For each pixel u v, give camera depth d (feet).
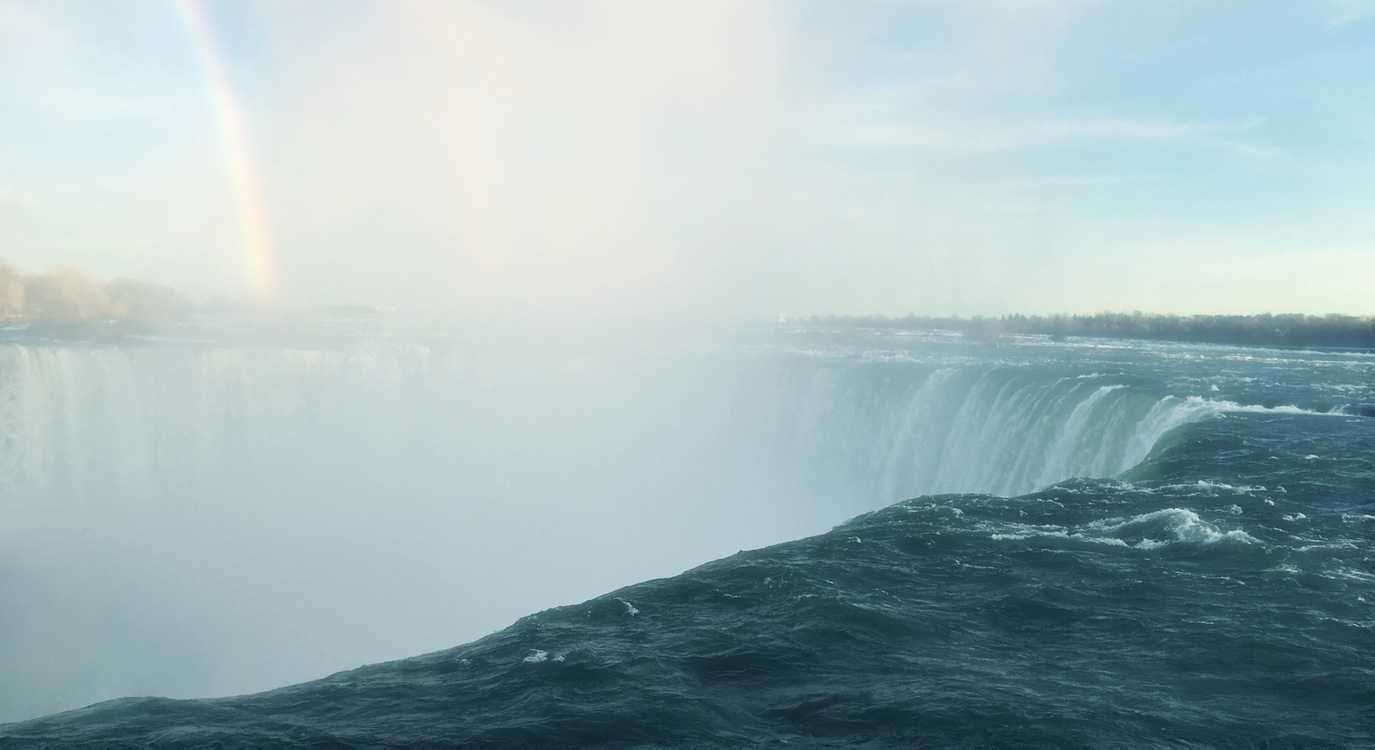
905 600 48.60
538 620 47.75
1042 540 60.13
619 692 37.40
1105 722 33.78
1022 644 42.37
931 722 34.12
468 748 32.78
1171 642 42.01
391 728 34.76
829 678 38.63
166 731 35.01
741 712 35.58
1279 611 45.91
